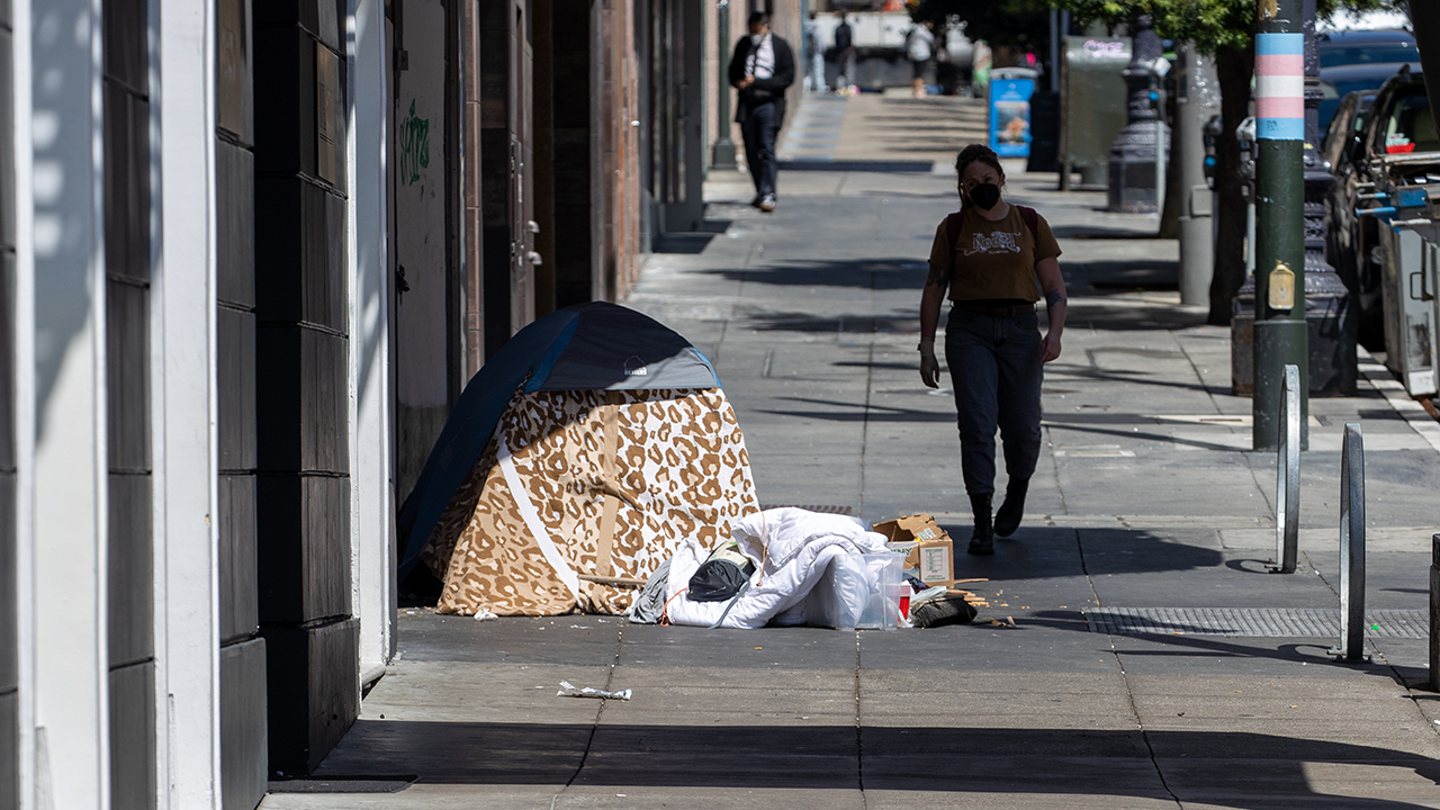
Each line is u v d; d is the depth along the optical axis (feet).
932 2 333.42
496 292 78.43
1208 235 126.52
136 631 28.09
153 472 28.76
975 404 61.31
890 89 440.45
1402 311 93.09
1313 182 93.86
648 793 35.27
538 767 37.24
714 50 215.10
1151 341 113.19
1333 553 62.08
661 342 56.54
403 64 56.54
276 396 36.04
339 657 38.99
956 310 61.72
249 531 33.65
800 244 158.61
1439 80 36.11
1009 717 41.47
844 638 50.03
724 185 205.46
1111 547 63.62
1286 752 38.42
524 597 52.90
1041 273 61.52
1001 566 60.59
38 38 24.91
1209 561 61.11
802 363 106.11
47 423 25.41
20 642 24.16
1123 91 207.92
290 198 35.73
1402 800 34.63
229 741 31.86
